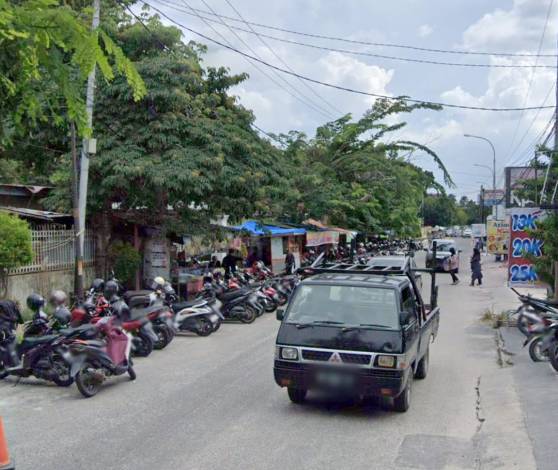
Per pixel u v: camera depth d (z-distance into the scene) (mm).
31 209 20828
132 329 11812
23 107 4191
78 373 9031
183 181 17031
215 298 15586
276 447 6906
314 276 9344
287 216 32062
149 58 18953
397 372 7797
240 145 19062
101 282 13477
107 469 6223
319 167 35188
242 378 10383
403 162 42562
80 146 17656
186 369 11125
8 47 3711
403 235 50406
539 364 11320
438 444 7055
